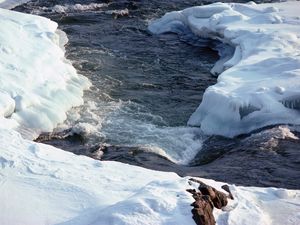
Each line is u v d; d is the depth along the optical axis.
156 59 16.75
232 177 9.99
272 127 11.66
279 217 7.30
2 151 9.06
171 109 13.42
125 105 13.53
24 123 11.86
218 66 15.95
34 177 8.29
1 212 7.35
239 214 7.01
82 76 14.77
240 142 11.48
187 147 11.59
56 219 7.17
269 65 13.84
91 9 21.14
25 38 15.13
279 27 16.91
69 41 17.78
